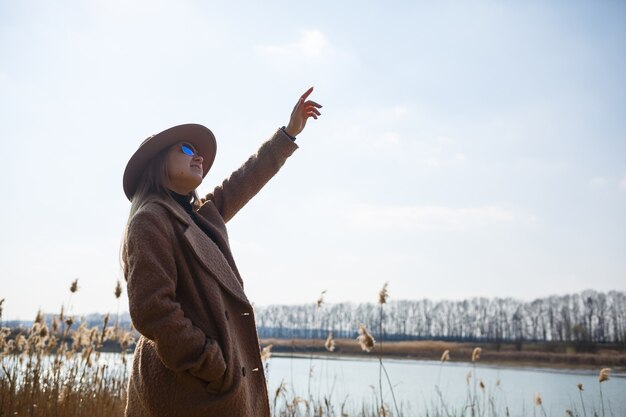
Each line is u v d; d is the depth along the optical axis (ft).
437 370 90.79
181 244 7.88
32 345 20.49
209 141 9.46
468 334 183.11
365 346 21.81
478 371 88.84
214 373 7.12
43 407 15.72
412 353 141.59
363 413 24.22
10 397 15.47
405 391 45.96
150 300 6.98
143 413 7.53
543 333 175.73
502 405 36.42
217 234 8.89
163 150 8.82
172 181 8.71
